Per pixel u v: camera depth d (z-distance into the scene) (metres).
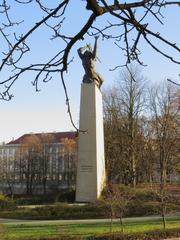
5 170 96.31
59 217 33.34
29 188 88.44
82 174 40.00
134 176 55.78
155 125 59.66
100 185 40.38
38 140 93.19
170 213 34.03
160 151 56.34
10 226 27.11
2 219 33.19
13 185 94.38
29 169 90.50
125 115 59.84
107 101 62.03
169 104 57.94
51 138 99.00
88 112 40.41
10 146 122.81
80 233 23.47
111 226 24.48
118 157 58.91
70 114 4.75
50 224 28.41
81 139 40.38
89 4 4.02
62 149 103.12
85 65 41.19
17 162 96.19
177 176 70.88
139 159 60.09
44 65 4.26
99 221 30.11
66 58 4.29
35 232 24.23
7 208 37.34
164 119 57.00
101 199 36.22
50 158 103.38
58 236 22.14
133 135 58.28
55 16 4.15
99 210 33.97
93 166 39.84
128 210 33.44
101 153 41.59
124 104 60.09
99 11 4.06
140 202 34.31
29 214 34.75
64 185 97.88
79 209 34.75
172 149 57.56
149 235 22.58
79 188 39.94
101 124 42.47
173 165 58.50
